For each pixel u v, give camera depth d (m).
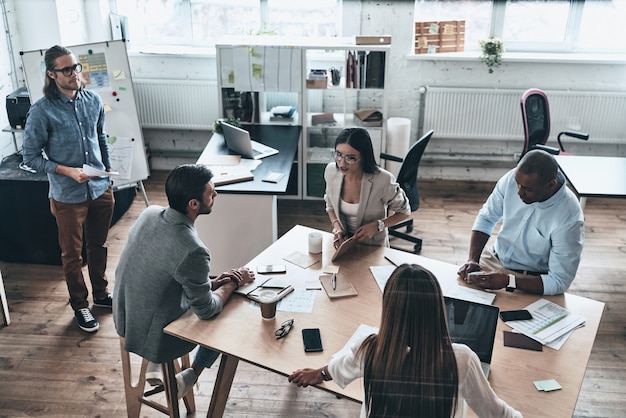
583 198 3.31
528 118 4.12
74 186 2.84
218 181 3.20
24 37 4.39
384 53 4.01
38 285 3.44
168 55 4.81
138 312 1.97
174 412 2.15
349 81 4.11
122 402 2.56
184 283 1.89
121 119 3.78
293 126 4.32
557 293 2.14
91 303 3.26
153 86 4.84
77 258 2.99
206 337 1.90
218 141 3.92
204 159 3.56
